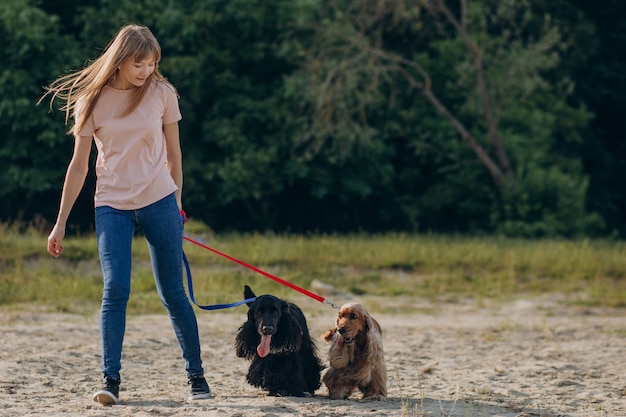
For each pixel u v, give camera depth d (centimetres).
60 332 1122
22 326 1179
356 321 645
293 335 637
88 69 594
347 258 1992
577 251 2092
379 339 658
